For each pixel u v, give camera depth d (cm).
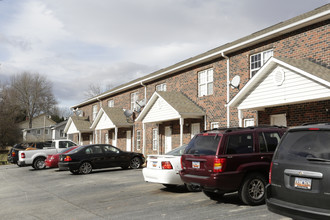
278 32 1416
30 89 7750
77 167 1584
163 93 2002
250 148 760
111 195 954
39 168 2080
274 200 533
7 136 5034
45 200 937
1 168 2377
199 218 645
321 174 470
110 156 1662
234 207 732
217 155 726
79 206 823
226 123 1705
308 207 483
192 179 778
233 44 1670
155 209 745
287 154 529
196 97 1942
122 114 2777
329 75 1082
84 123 3506
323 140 488
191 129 1986
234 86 1568
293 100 1141
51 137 7006
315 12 1268
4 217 746
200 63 1916
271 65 1214
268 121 1443
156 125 2355
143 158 1780
